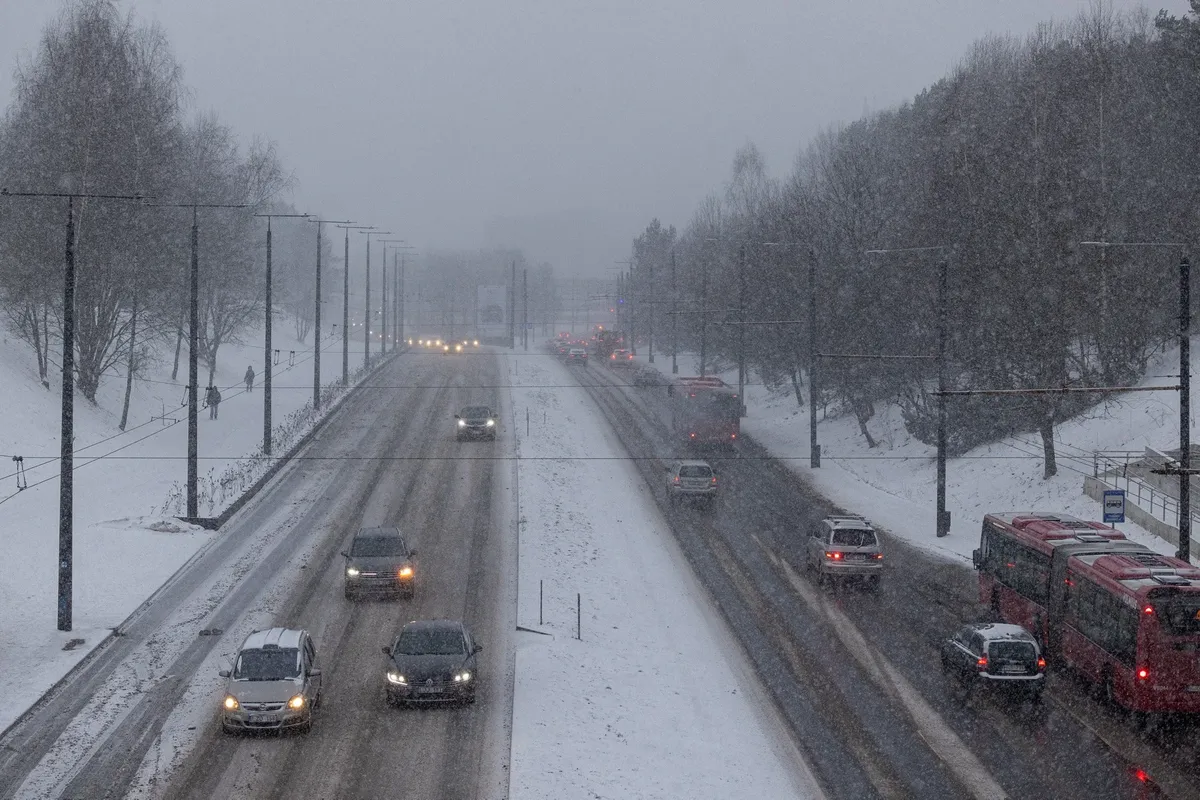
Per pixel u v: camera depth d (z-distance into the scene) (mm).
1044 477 54781
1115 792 23750
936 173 66062
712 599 40594
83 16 67562
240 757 25453
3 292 72688
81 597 39062
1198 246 62188
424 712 28750
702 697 30594
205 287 91625
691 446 72188
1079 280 55531
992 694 30406
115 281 69312
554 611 38375
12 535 45375
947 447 65375
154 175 69625
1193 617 27484
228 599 39438
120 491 54812
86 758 25391
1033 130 62438
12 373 66938
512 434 75500
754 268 96062
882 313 72750
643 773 25172
